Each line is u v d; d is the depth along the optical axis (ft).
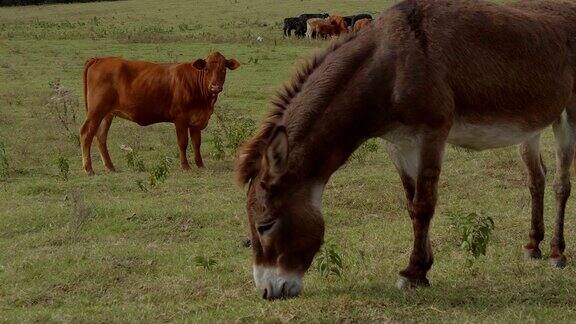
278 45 93.30
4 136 46.32
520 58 19.15
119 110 38.81
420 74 17.56
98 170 38.86
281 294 17.42
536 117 19.94
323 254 20.68
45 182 34.37
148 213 28.17
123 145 43.21
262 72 71.31
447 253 22.76
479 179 33.24
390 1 146.00
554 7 21.30
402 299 17.99
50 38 102.68
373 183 32.27
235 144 41.22
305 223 17.30
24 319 17.65
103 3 165.37
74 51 86.94
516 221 26.12
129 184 34.17
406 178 19.20
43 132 47.73
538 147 21.74
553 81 19.95
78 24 124.36
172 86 38.37
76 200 28.99
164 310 18.21
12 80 67.72
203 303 18.71
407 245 23.65
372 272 20.74
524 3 21.48
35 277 21.74
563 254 21.42
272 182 16.79
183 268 22.39
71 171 38.34
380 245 23.72
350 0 149.89
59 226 27.55
